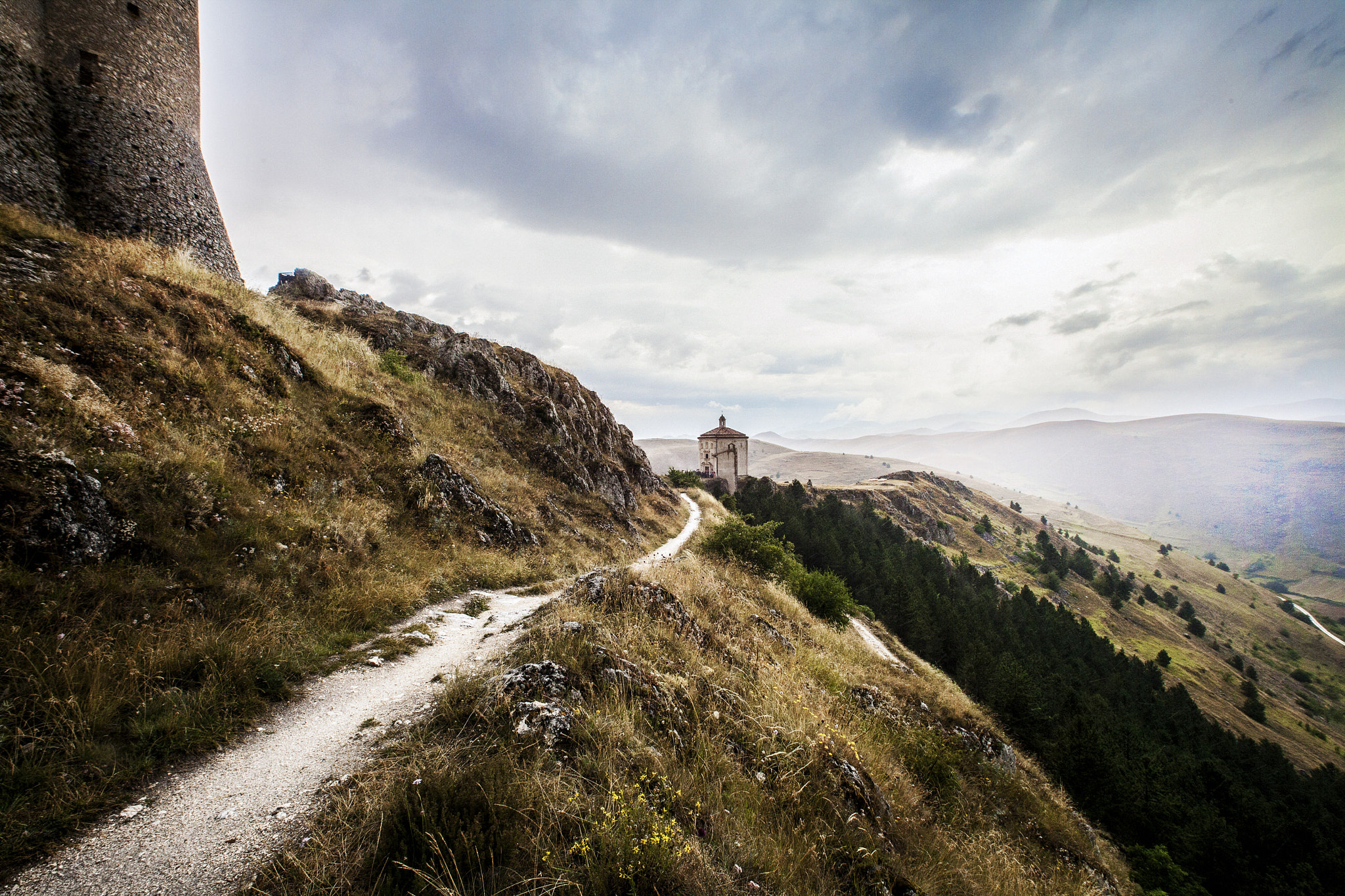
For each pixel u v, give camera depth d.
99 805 4.05
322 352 18.27
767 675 8.28
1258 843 29.81
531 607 11.69
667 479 62.66
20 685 4.88
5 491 6.25
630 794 4.09
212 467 9.45
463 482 16.33
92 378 9.17
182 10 19.36
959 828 7.71
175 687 5.63
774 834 4.58
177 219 18.47
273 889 3.31
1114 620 101.56
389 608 9.71
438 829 3.52
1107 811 21.77
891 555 65.75
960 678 36.84
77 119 16.30
